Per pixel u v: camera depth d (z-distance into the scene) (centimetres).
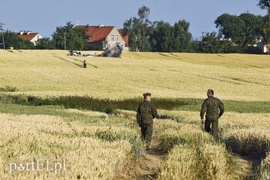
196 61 19888
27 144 2059
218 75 13850
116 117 5153
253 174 2089
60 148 2038
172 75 13512
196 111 6381
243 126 4000
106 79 11994
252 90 10475
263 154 2795
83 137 2462
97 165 1681
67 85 10394
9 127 2594
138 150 2434
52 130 2827
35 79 11450
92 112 5534
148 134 2958
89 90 9525
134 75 13150
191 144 2583
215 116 3153
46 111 4991
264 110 6875
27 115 4069
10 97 7519
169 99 8056
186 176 1812
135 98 7862
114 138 2655
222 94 9588
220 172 1912
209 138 2933
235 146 2944
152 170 2170
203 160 2088
